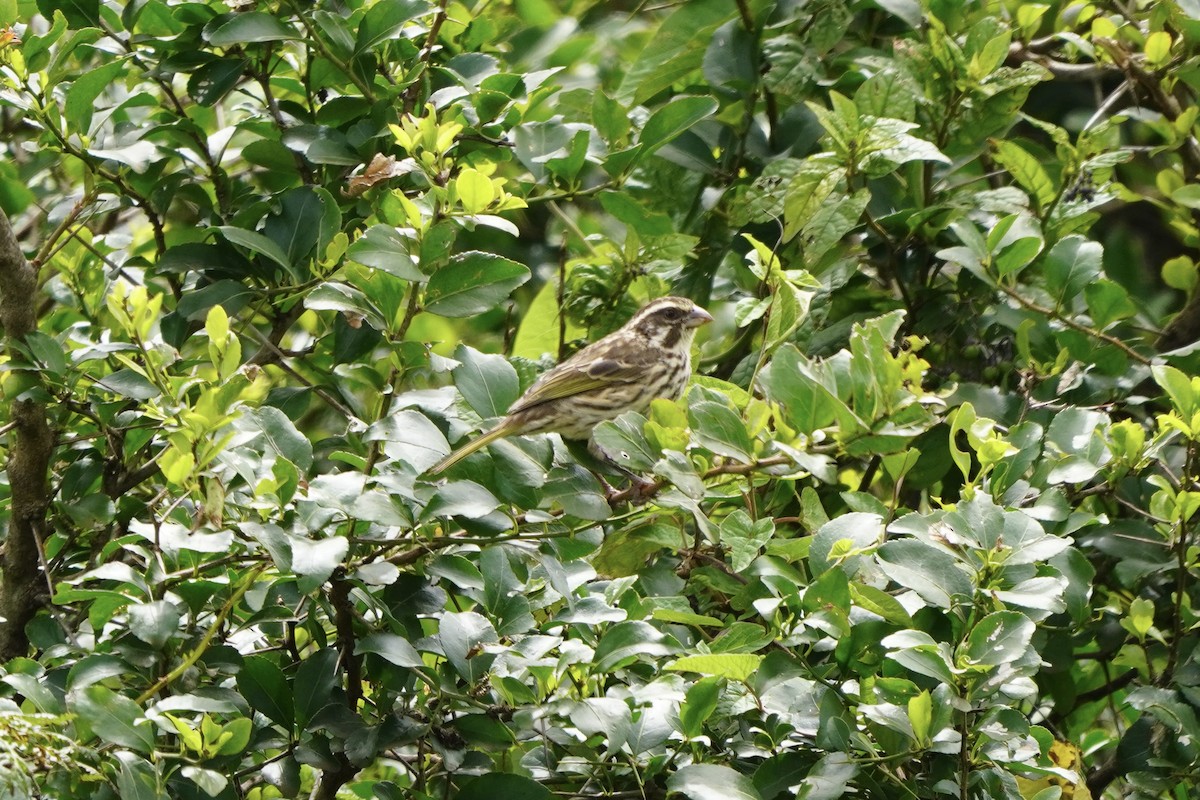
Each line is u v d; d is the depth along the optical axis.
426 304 9.24
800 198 12.15
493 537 8.69
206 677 8.72
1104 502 12.51
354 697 8.87
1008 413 12.35
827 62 14.47
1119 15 14.83
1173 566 10.84
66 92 11.54
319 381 12.73
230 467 7.88
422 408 9.90
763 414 8.90
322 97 12.49
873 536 8.74
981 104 13.27
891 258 13.36
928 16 13.40
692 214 14.30
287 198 10.57
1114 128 13.18
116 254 13.53
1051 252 12.08
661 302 13.31
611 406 12.87
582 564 9.05
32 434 9.88
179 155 11.56
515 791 8.32
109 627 8.77
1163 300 17.92
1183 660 10.98
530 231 17.11
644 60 14.25
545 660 8.20
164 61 11.49
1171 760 10.50
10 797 6.75
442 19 11.59
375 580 8.15
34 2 12.74
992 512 8.28
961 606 8.35
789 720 8.43
